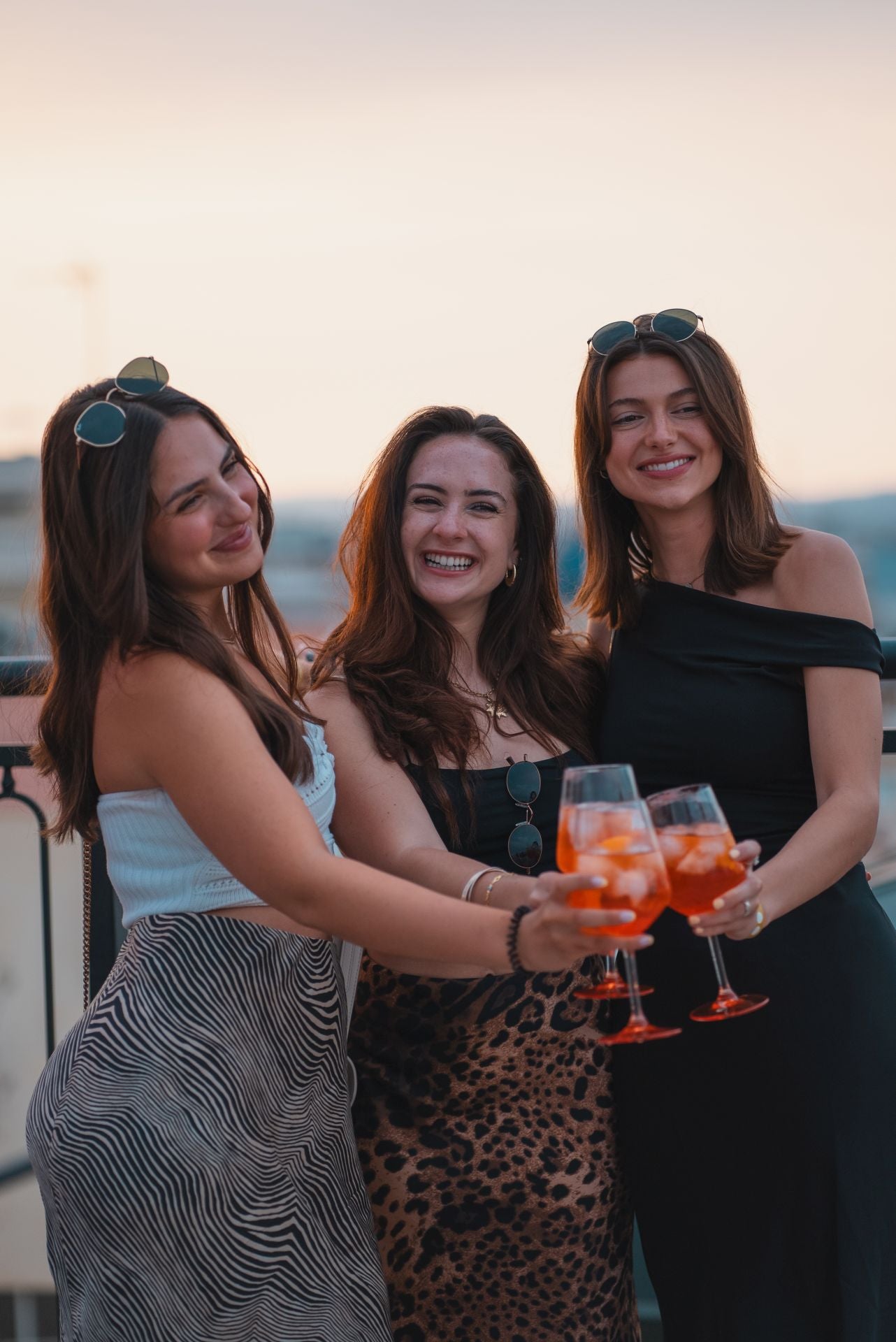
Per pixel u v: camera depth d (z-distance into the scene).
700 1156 2.01
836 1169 1.93
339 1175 1.69
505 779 2.07
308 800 1.75
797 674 2.01
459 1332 1.99
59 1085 1.57
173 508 1.62
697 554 2.15
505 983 1.95
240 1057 1.58
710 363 2.04
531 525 2.20
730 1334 2.02
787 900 1.80
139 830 1.62
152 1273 1.51
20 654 2.31
